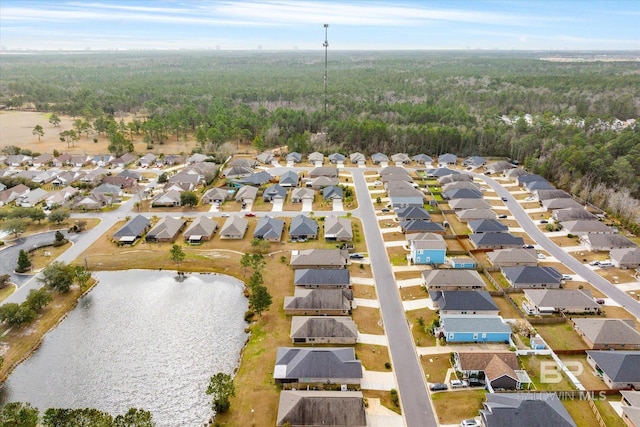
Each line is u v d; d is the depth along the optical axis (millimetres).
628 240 104562
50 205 127375
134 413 53531
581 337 74250
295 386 62688
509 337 72438
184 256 97875
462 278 87188
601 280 92000
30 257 100375
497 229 111375
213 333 76188
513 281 88125
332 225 111125
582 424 56719
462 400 60469
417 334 74688
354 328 72688
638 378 61844
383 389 62594
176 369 67938
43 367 68500
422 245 96250
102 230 114625
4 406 59875
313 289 82500
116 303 85188
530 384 62812
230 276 94250
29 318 77562
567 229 113062
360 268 95500
